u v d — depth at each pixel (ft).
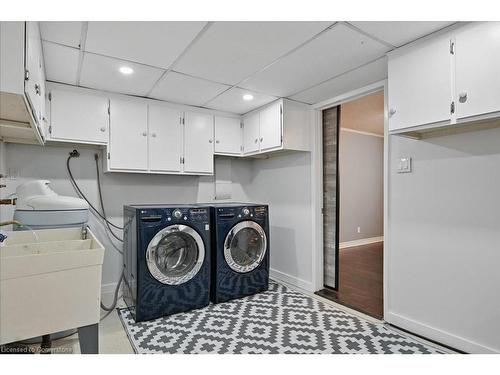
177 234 8.54
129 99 9.33
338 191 10.21
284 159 11.51
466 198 6.10
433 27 5.47
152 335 7.04
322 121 10.71
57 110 8.16
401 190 7.34
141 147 9.50
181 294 8.39
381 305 8.96
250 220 9.79
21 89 3.51
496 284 5.66
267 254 10.25
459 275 6.21
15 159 8.55
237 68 7.39
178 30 5.60
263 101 10.08
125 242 9.28
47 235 5.75
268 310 8.57
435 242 6.63
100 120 8.82
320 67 7.32
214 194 12.42
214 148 11.05
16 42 3.49
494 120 5.19
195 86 8.62
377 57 6.75
